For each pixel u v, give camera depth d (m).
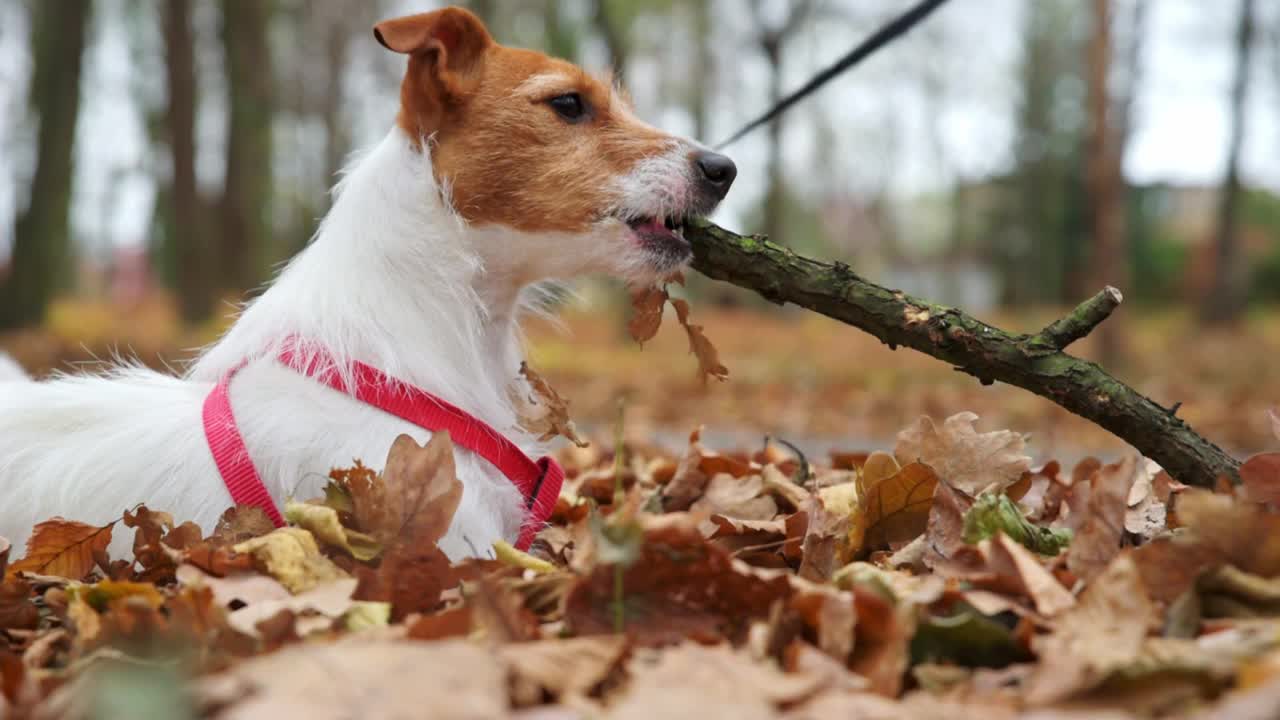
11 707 0.76
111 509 0.95
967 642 0.80
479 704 0.72
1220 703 0.73
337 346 0.96
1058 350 0.95
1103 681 0.75
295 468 0.94
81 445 0.97
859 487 1.00
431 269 0.99
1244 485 0.91
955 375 4.12
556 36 6.75
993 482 1.01
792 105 1.12
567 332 1.11
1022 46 11.85
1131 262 12.61
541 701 0.76
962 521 0.94
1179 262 12.48
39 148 4.98
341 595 0.86
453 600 0.87
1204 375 4.32
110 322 6.57
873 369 4.50
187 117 4.94
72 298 10.99
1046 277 11.90
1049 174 11.77
